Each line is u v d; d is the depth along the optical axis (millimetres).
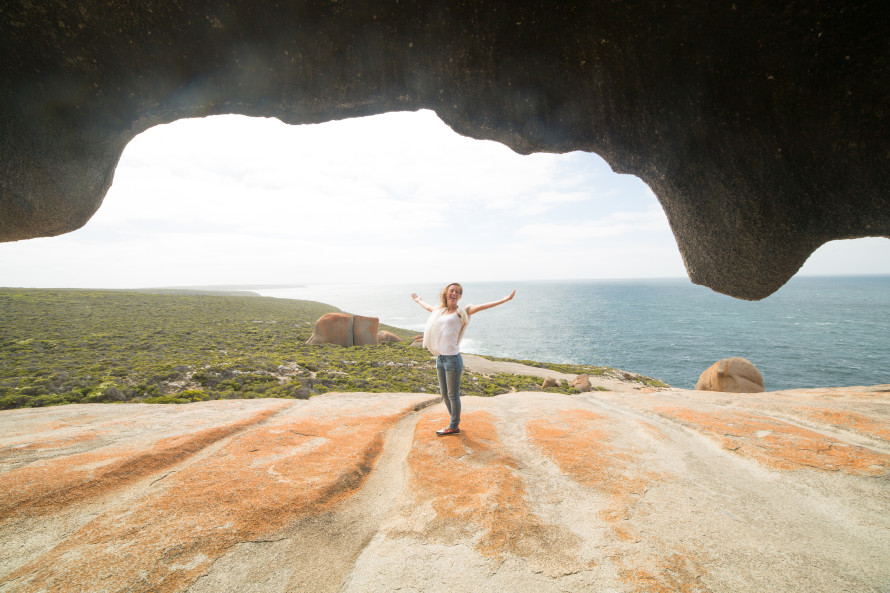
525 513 3311
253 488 3699
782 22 4410
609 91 5508
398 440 5691
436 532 3045
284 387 17797
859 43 4238
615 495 3695
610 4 4898
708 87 5082
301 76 5602
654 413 6590
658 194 6262
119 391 15016
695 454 4816
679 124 5410
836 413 6055
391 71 5648
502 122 6008
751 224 5461
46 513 3230
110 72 5176
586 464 4387
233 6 5031
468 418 6305
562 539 2973
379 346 33125
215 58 5359
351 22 5273
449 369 5266
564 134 5953
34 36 4770
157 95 5438
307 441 5160
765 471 4242
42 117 5145
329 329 32875
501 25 5262
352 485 3992
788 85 4707
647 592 2410
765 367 50781
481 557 2746
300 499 3512
